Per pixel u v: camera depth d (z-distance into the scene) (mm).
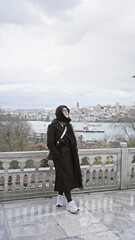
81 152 4363
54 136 3506
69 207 3621
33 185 4117
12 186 3898
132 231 2857
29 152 3963
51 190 4152
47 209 3533
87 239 2645
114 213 3420
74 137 3615
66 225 2982
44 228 2891
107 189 4617
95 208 3617
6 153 3797
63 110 3520
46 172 4105
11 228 2869
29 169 3998
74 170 3598
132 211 3516
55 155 3391
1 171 3818
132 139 30734
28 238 2637
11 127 29547
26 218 3178
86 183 4453
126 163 4746
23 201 3861
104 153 4559
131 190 4680
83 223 3059
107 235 2742
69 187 3449
